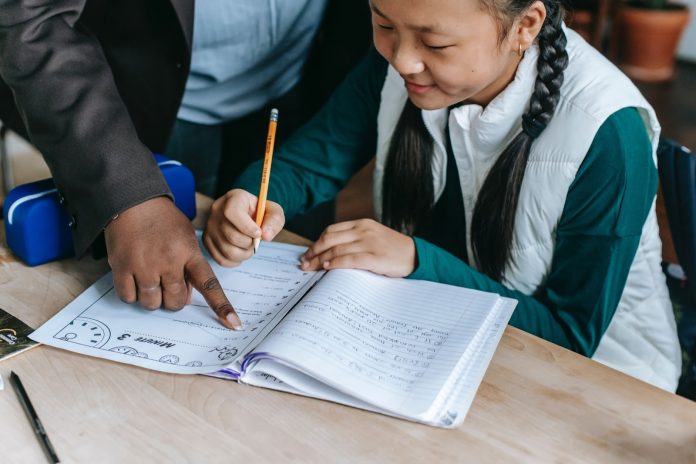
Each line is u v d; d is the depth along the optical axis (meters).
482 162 1.20
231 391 0.84
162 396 0.83
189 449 0.76
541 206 1.15
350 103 1.37
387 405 0.80
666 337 1.26
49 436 0.77
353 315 0.93
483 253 1.25
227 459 0.75
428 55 0.97
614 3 4.09
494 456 0.76
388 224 1.37
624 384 0.86
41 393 0.83
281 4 1.49
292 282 1.02
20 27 1.04
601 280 1.12
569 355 0.90
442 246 1.36
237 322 0.92
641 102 1.13
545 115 1.11
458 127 1.18
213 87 1.60
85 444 0.76
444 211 1.32
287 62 1.62
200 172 1.72
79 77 1.05
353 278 1.01
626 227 1.12
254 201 1.09
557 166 1.12
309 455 0.75
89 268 1.06
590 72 1.12
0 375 0.85
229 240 1.04
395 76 1.24
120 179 1.00
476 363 0.87
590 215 1.12
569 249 1.15
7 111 1.56
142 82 1.44
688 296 1.34
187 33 1.31
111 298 0.99
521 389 0.85
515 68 1.12
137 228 0.98
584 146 1.09
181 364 0.87
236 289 1.00
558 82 1.09
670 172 1.15
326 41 1.63
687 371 1.29
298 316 0.90
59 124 1.03
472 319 0.93
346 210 2.72
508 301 0.97
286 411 0.81
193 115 1.64
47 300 0.99
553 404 0.83
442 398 0.81
